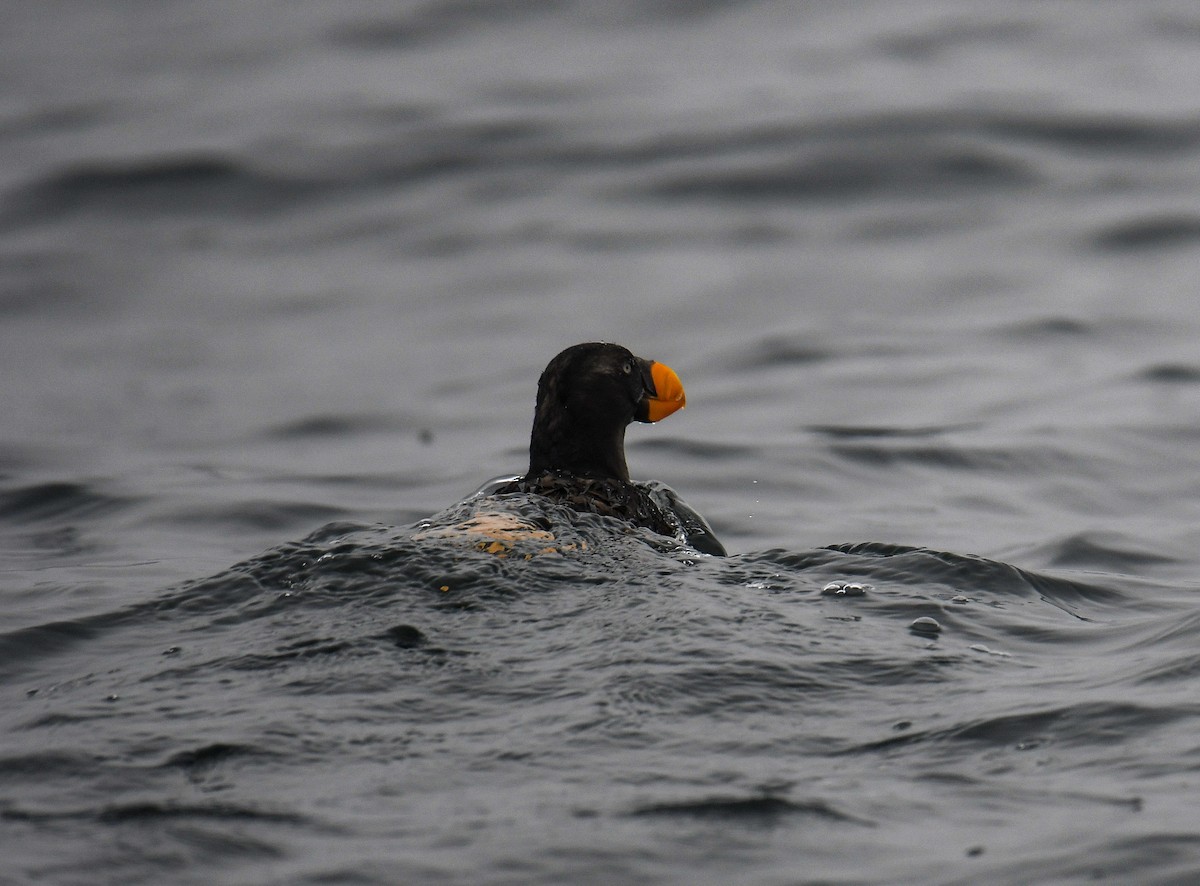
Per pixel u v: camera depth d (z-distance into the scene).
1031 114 25.39
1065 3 32.56
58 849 4.57
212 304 20.36
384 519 11.05
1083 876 4.35
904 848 4.57
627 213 23.02
